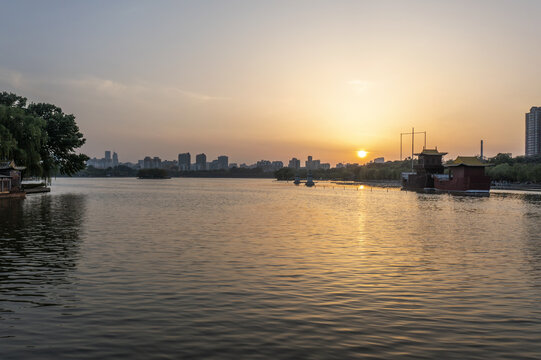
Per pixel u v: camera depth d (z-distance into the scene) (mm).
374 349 12453
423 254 28297
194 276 21297
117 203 79125
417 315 15539
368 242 33688
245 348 12453
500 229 43250
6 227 40875
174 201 90000
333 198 111062
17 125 87688
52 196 101312
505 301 17391
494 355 12102
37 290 18484
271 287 19312
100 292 18234
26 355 11906
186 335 13422
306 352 12203
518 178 179625
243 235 37031
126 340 12992
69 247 29750
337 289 19062
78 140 110125
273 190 176125
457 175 139875
